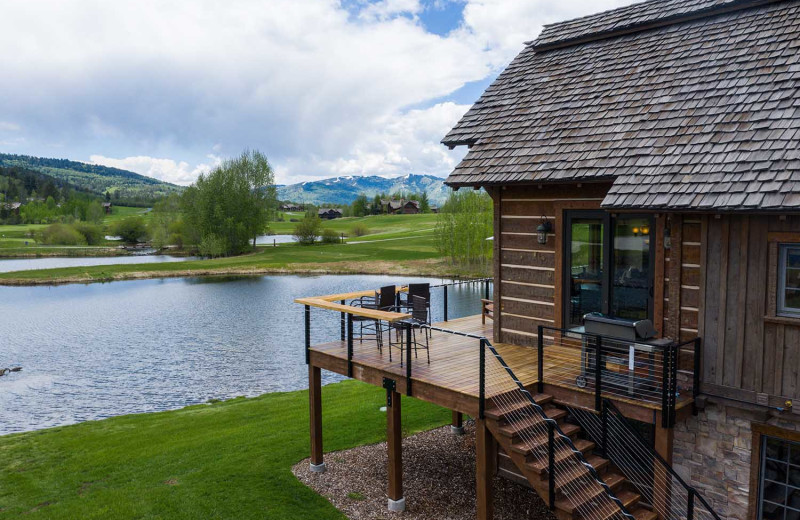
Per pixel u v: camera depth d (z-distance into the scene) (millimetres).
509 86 11984
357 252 70750
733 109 8195
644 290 8797
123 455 12719
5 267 61719
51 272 55156
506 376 8656
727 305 7328
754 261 7066
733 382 7336
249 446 12586
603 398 7750
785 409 6918
